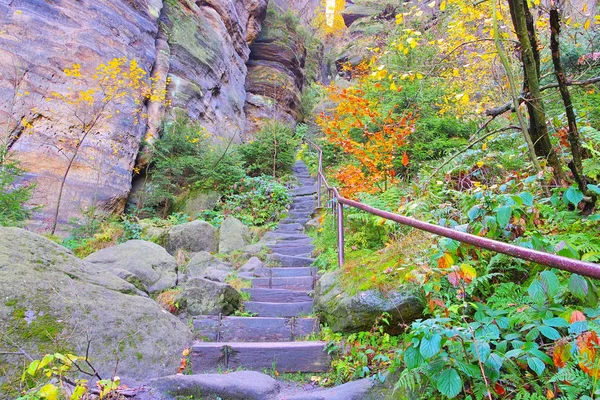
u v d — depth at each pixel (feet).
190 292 13.23
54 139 22.65
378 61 24.89
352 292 10.50
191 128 32.12
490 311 7.11
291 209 28.94
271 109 53.26
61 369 6.96
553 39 8.76
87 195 22.91
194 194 29.14
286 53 60.23
